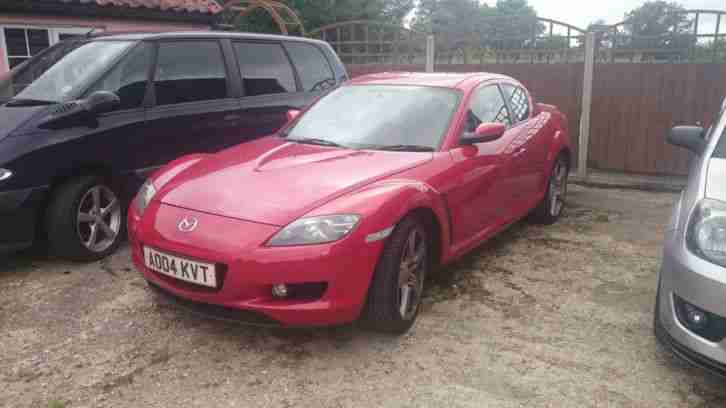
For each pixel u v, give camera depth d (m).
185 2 9.91
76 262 4.47
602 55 7.86
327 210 3.04
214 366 3.09
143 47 4.97
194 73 5.29
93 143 4.45
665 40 7.52
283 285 2.95
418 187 3.41
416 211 3.43
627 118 7.86
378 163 3.58
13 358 3.15
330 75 6.66
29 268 4.38
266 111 5.82
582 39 7.90
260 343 3.32
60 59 5.02
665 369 3.12
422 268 3.54
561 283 4.25
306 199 3.13
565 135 5.79
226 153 4.04
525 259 4.73
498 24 8.41
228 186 3.36
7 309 3.72
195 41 5.39
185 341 3.34
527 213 5.19
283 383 2.94
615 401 2.83
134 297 3.89
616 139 7.97
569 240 5.26
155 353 3.21
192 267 3.04
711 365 2.70
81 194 4.39
